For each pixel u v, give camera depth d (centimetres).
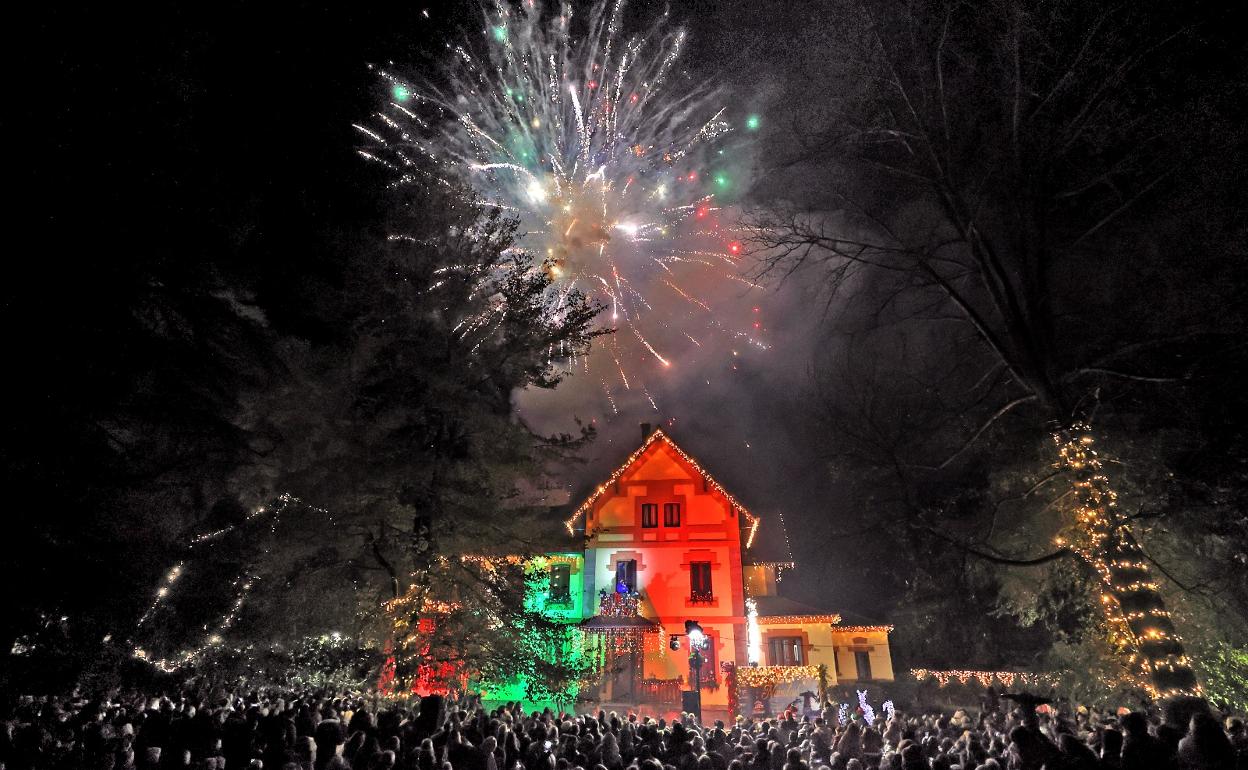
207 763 452
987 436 2067
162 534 1023
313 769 477
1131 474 1586
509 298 1823
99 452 937
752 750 684
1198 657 1481
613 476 3103
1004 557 1903
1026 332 1791
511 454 1641
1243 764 457
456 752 533
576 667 1633
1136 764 469
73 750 506
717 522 3031
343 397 1410
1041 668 2089
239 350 1176
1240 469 1475
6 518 840
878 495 2469
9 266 867
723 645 2778
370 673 1391
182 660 1188
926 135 1900
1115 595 1455
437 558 1520
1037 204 1828
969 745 630
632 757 665
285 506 1363
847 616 3269
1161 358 1670
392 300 1661
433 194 1845
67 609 914
